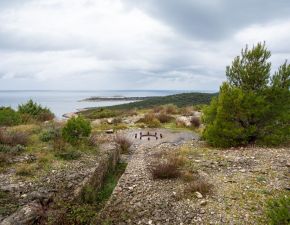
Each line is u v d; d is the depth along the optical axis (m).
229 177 8.64
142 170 10.09
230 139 12.76
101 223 6.12
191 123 20.36
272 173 8.71
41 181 7.57
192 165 10.16
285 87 12.88
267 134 12.78
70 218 5.96
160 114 23.64
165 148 13.78
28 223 5.39
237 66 13.70
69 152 9.98
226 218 6.16
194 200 7.14
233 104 12.61
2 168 8.26
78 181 7.66
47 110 22.70
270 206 5.68
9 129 13.69
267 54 13.05
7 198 6.43
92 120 23.47
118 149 12.20
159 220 6.34
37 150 10.27
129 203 7.25
